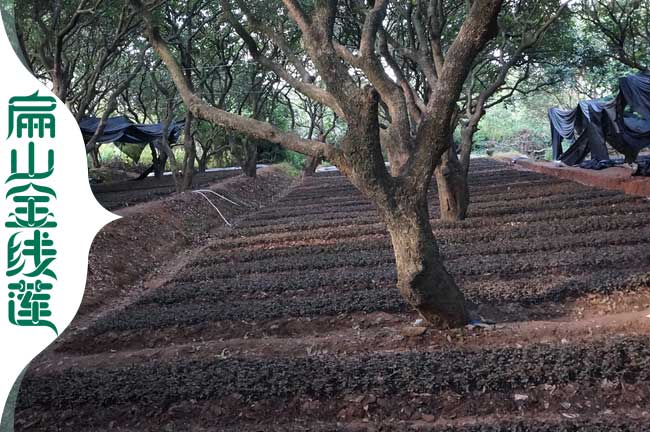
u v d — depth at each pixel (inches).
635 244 393.7
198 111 294.5
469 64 249.4
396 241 259.3
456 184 511.5
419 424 195.0
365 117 248.1
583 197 595.5
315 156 266.1
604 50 804.0
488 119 1863.9
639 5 709.9
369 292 328.2
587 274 331.9
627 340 227.9
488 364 219.3
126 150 1235.9
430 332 264.1
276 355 256.5
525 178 839.7
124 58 908.6
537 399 203.5
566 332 250.8
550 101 1755.7
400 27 730.8
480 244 424.8
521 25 633.0
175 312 323.6
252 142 967.0
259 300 342.3
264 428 201.0
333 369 226.5
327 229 546.6
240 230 598.2
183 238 575.5
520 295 305.3
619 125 697.0
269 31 375.9
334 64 254.5
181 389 222.5
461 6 757.3
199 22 735.7
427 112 256.2
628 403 198.7
